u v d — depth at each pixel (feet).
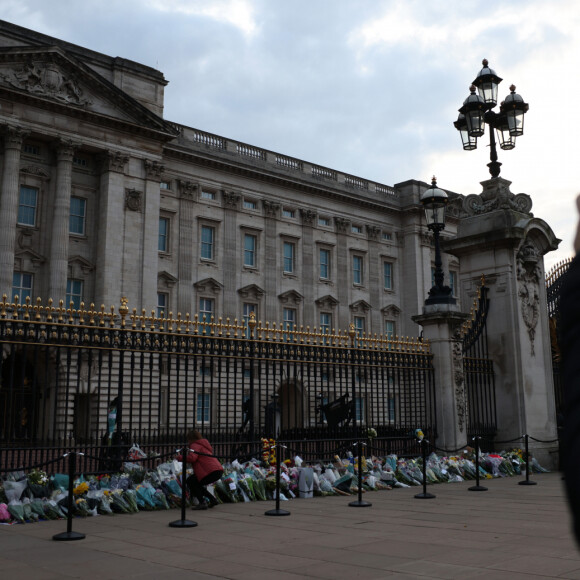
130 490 40.34
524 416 63.93
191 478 41.27
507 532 32.12
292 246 214.07
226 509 40.91
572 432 4.20
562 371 4.49
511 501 43.78
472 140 65.16
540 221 68.64
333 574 23.47
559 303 4.70
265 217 205.98
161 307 179.42
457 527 33.78
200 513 39.27
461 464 57.47
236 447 49.98
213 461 41.19
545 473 63.00
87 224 161.27
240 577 23.08
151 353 45.70
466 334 64.80
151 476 42.55
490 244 66.54
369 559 26.04
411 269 239.30
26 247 150.71
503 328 65.67
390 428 58.44
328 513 39.04
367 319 227.61
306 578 22.91
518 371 64.49
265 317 200.23
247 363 116.47
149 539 30.76
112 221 160.45
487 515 37.81
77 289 158.10
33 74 151.64
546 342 68.74
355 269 230.48
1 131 148.05
